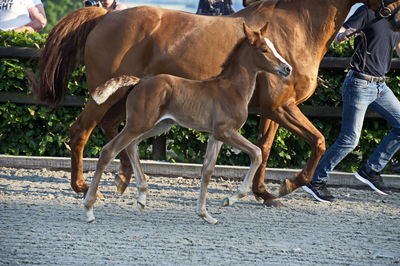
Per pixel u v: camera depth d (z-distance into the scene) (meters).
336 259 6.01
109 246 6.18
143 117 6.80
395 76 10.02
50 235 6.52
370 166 9.20
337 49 10.13
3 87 10.51
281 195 8.20
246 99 6.95
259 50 6.77
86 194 7.64
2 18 11.13
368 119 10.24
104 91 6.73
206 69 7.80
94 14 8.20
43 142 10.61
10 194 8.48
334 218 7.74
